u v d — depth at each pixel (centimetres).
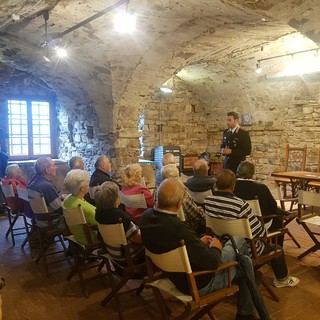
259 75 696
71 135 713
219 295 201
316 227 479
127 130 614
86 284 313
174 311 261
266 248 272
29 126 716
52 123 752
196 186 348
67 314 261
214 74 760
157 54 524
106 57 509
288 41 546
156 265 210
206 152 921
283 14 334
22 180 438
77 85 618
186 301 195
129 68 539
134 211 319
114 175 610
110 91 568
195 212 305
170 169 327
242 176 312
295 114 721
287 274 296
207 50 558
